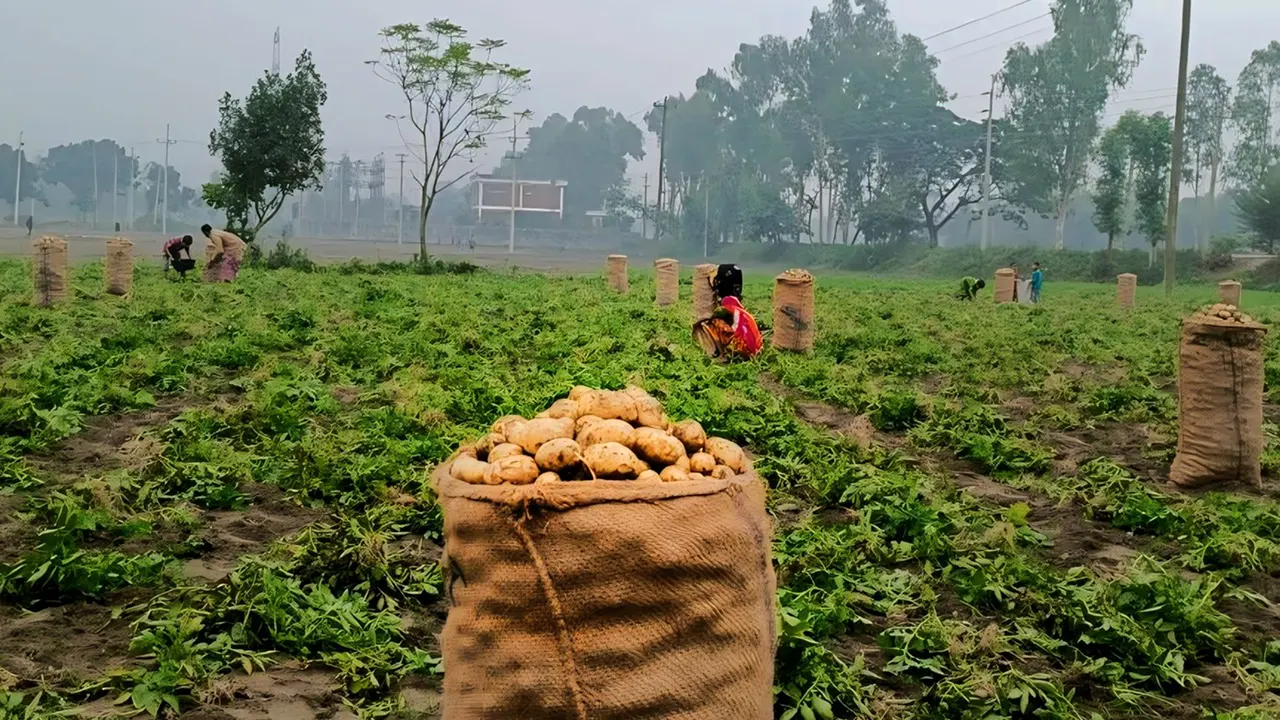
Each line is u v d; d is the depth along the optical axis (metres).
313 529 8.55
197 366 17.09
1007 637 7.14
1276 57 78.62
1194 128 86.44
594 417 4.22
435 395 14.23
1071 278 74.94
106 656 6.44
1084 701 6.48
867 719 5.97
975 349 24.34
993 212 90.25
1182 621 7.38
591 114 180.25
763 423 13.45
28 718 5.48
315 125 52.97
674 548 3.72
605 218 156.75
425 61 51.78
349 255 87.88
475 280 45.88
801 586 7.95
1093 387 18.91
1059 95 79.00
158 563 7.79
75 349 17.94
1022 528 9.76
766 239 114.50
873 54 97.00
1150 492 11.33
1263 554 9.31
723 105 120.50
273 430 12.48
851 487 10.52
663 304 33.59
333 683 6.26
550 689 3.73
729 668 3.87
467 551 3.85
